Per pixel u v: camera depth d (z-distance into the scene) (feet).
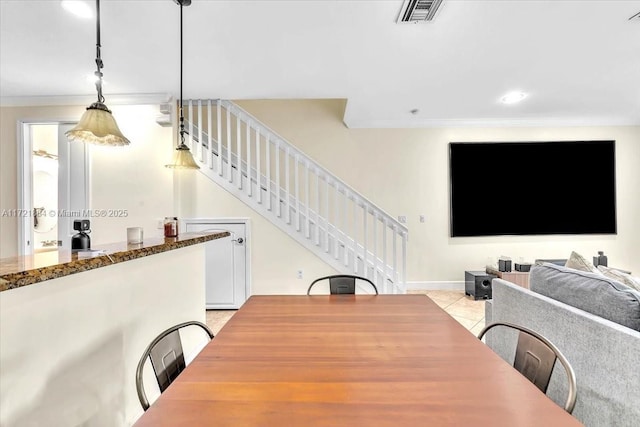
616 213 15.15
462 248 15.24
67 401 4.20
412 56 9.16
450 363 3.59
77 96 11.84
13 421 3.46
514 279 12.84
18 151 11.97
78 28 7.59
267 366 3.51
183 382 3.17
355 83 11.00
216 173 12.64
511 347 6.78
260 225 12.66
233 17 7.25
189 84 10.98
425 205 15.20
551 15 7.34
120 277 5.35
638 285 6.28
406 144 15.17
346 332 4.53
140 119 11.90
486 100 12.62
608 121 15.07
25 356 3.61
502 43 8.52
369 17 7.32
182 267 7.76
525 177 15.08
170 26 7.59
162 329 6.77
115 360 5.20
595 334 4.71
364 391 3.02
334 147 15.17
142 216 11.85
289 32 7.90
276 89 11.48
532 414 2.68
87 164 11.93
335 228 12.44
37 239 15.65
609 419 4.48
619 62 9.64
